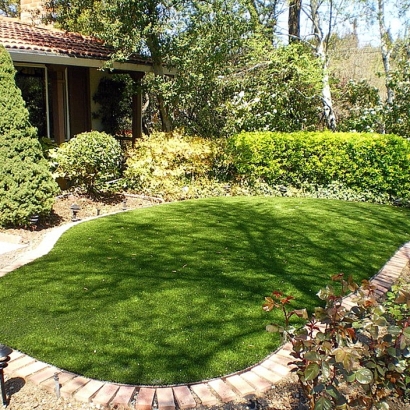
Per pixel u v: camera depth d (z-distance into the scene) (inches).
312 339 87.6
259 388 114.2
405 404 104.7
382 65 603.8
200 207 315.3
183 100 442.0
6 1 850.8
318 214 299.0
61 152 334.6
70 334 138.6
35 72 425.4
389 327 85.8
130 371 119.8
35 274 188.9
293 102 466.3
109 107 534.6
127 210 307.3
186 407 107.6
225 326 144.9
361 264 208.1
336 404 84.7
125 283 178.5
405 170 351.3
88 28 492.7
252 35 437.7
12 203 258.1
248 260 208.2
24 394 112.0
